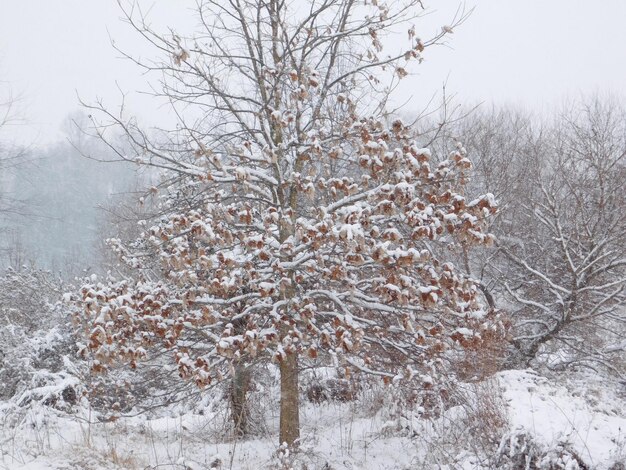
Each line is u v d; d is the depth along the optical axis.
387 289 7.35
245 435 10.82
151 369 10.16
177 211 9.66
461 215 7.46
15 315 18.45
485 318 8.92
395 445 9.28
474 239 7.32
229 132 9.38
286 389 9.14
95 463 7.84
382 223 8.34
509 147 19.02
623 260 13.42
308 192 7.96
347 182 8.26
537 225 16.58
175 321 8.07
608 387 14.00
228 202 10.54
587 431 7.12
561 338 14.44
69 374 12.52
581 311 14.85
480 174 17.09
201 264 7.77
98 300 8.19
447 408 9.74
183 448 9.54
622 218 14.26
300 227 7.52
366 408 11.64
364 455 8.95
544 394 9.83
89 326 7.90
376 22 9.14
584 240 14.99
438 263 8.29
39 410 9.89
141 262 10.24
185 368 7.61
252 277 8.09
